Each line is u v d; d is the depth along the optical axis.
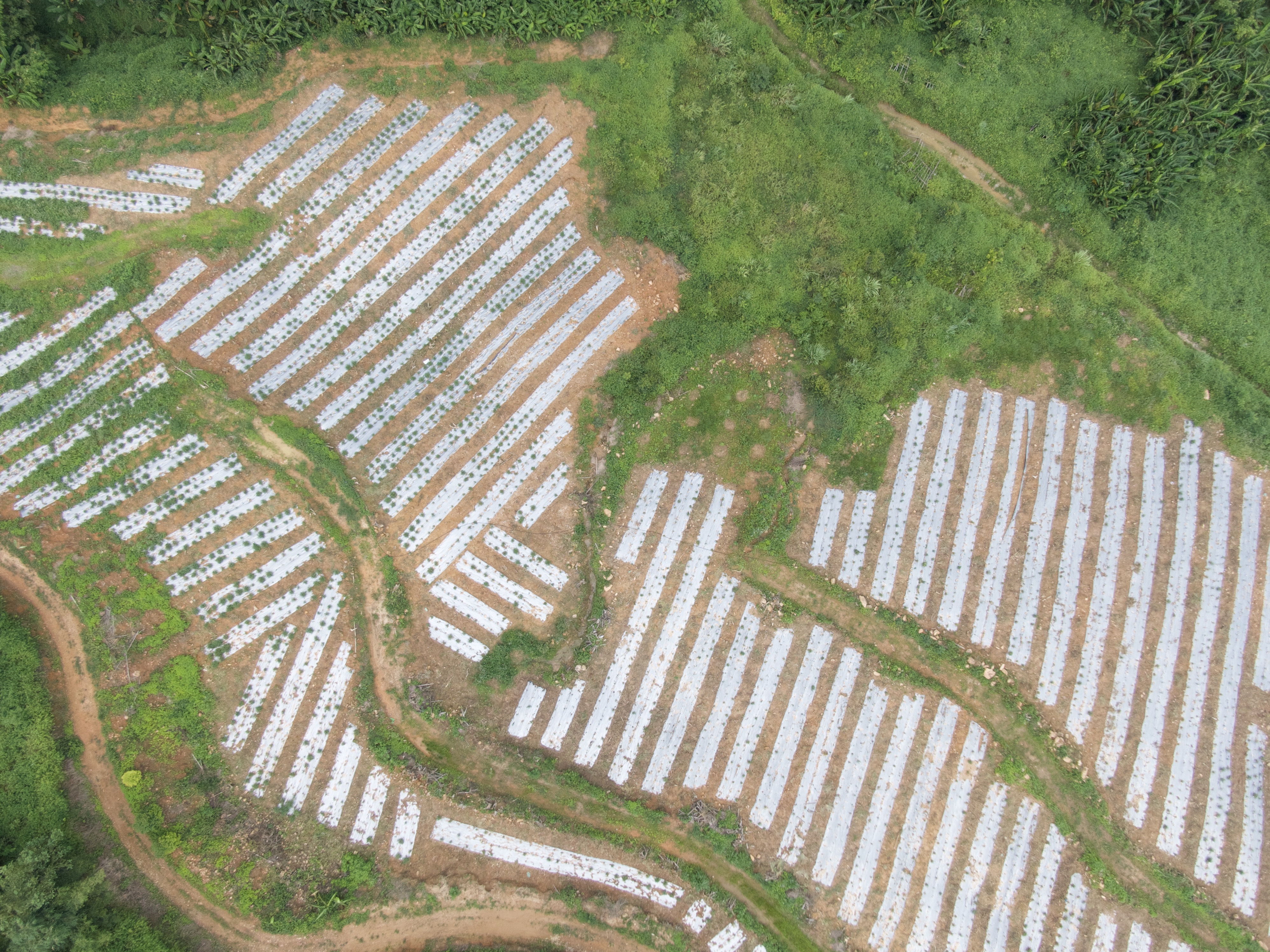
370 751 22.72
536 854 22.72
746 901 22.69
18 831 20.47
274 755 22.53
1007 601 24.38
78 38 23.09
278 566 23.19
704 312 24.64
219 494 23.03
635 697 23.62
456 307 24.48
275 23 22.86
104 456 22.67
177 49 23.31
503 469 24.31
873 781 23.34
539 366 24.62
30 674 21.16
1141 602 24.34
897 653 24.00
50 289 22.58
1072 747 23.64
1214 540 24.52
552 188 24.77
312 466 23.42
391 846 22.44
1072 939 22.56
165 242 23.08
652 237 24.69
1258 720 23.69
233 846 21.62
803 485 24.73
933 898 22.80
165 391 22.88
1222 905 22.66
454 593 23.80
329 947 21.61
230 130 23.27
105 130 23.02
